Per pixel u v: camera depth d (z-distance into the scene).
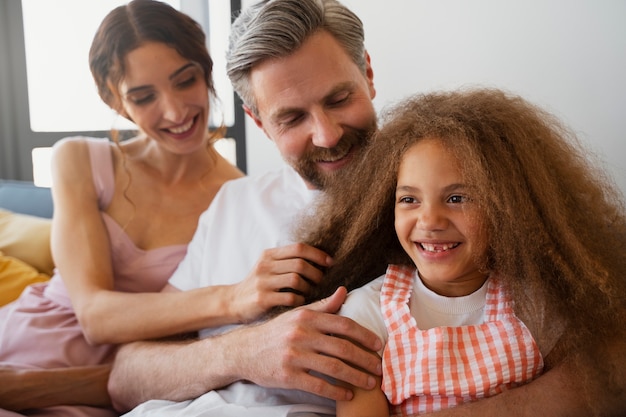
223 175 1.80
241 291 1.16
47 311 1.62
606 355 0.87
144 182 1.68
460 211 0.88
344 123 1.16
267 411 0.96
